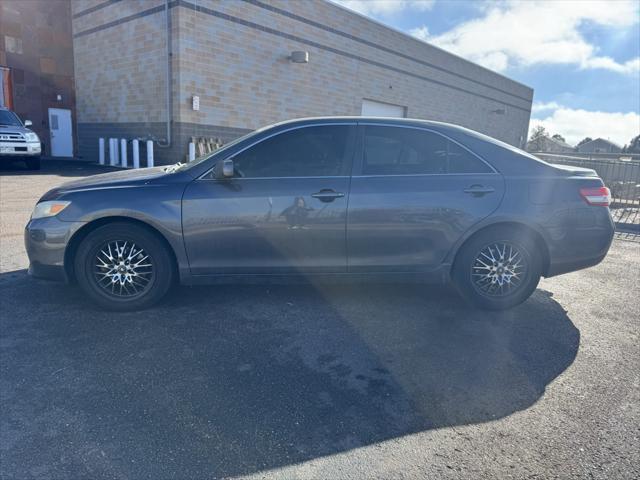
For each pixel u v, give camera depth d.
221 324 3.80
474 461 2.31
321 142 4.05
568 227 4.14
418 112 23.77
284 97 17.23
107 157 17.39
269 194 3.91
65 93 21.39
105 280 3.96
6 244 5.95
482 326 3.94
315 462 2.28
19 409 2.61
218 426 2.52
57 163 17.34
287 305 4.25
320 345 3.49
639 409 2.79
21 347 3.32
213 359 3.23
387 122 4.14
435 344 3.57
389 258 4.07
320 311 4.14
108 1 16.42
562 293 4.93
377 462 2.29
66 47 21.16
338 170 4.01
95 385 2.87
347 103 19.81
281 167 4.00
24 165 15.67
